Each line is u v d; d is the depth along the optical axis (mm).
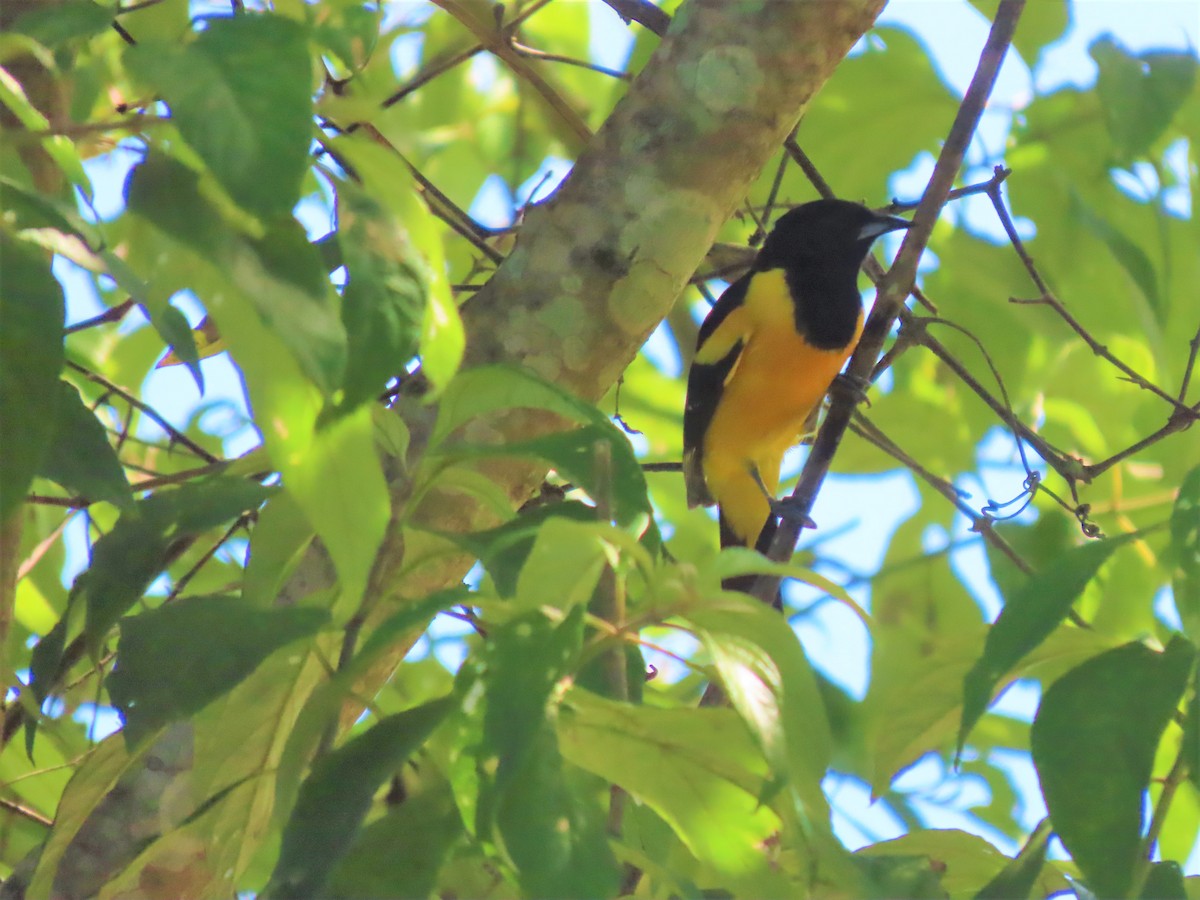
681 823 4086
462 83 12102
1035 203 9688
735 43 5871
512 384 3949
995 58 6832
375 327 3182
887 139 10070
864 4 5906
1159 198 8766
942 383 10836
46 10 3494
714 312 10258
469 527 5316
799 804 3488
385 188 3408
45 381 3137
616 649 4191
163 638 3736
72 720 7523
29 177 3670
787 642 3455
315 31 3453
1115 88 7883
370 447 3307
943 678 4730
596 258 5711
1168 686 3623
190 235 3033
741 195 5957
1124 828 3518
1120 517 9523
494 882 4422
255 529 4297
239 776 4633
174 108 2834
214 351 6691
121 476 4172
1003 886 4199
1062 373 10516
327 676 4602
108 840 5016
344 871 3469
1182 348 9758
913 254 6969
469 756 3512
